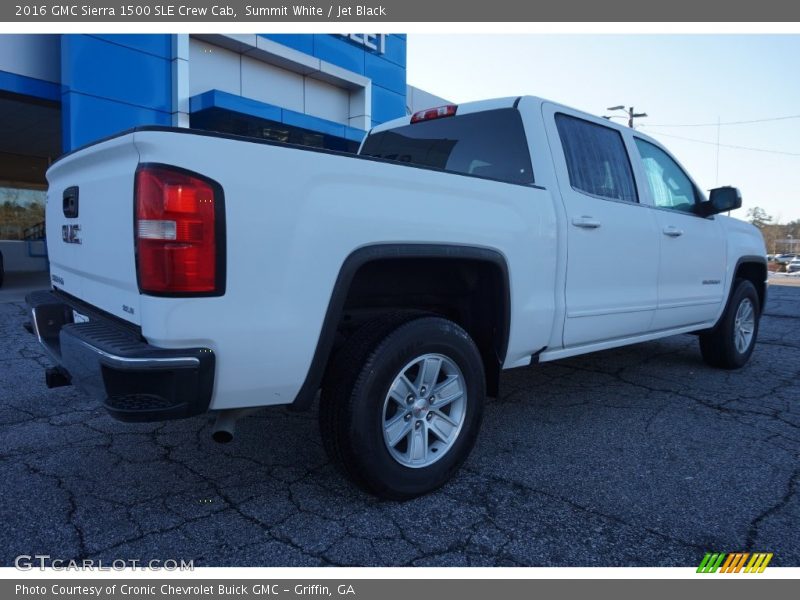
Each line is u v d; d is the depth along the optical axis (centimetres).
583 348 385
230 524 256
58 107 1176
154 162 210
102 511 266
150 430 367
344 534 249
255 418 393
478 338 326
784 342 714
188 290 210
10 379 480
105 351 214
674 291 455
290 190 230
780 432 379
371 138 476
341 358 260
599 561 233
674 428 385
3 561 228
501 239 306
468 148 401
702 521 264
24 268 1997
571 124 393
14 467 311
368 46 1541
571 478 307
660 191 465
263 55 1333
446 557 234
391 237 260
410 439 276
